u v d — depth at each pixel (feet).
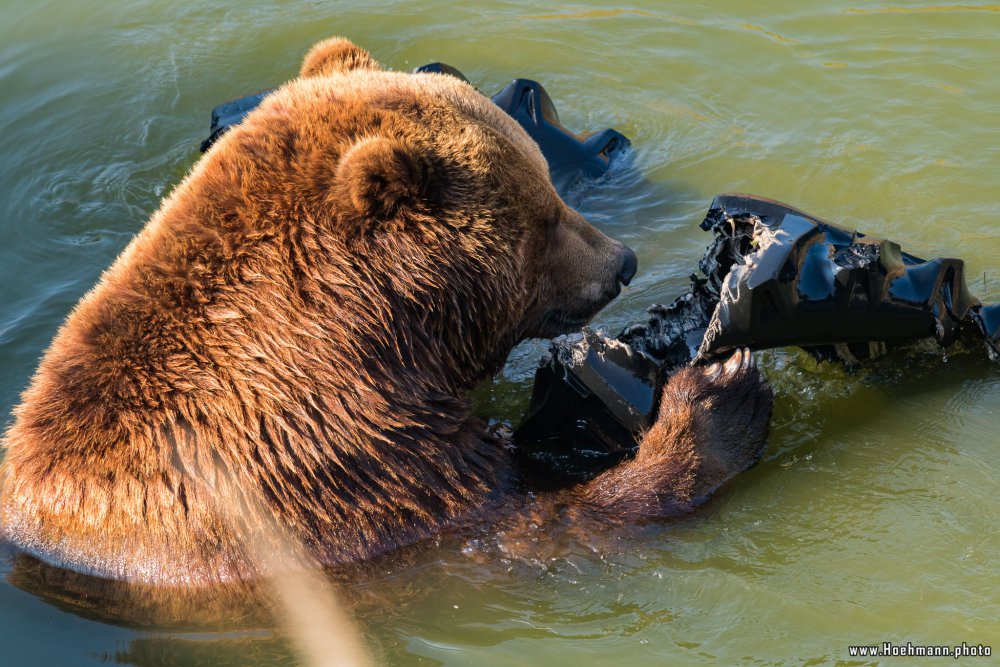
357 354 26.81
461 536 27.73
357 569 26.84
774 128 47.78
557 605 26.27
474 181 28.68
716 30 55.26
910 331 31.09
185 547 25.86
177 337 26.03
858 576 25.66
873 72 50.03
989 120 45.65
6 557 27.17
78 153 50.39
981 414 30.76
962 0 54.54
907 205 41.27
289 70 56.44
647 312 35.35
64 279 42.14
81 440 26.09
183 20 60.64
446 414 28.50
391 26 59.06
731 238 30.19
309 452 26.23
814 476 29.35
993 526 26.58
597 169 45.91
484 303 29.45
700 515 28.40
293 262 26.66
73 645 25.32
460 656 24.80
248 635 25.63
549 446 31.91
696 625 24.97
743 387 30.32
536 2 60.23
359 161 25.90
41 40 59.21
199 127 52.60
